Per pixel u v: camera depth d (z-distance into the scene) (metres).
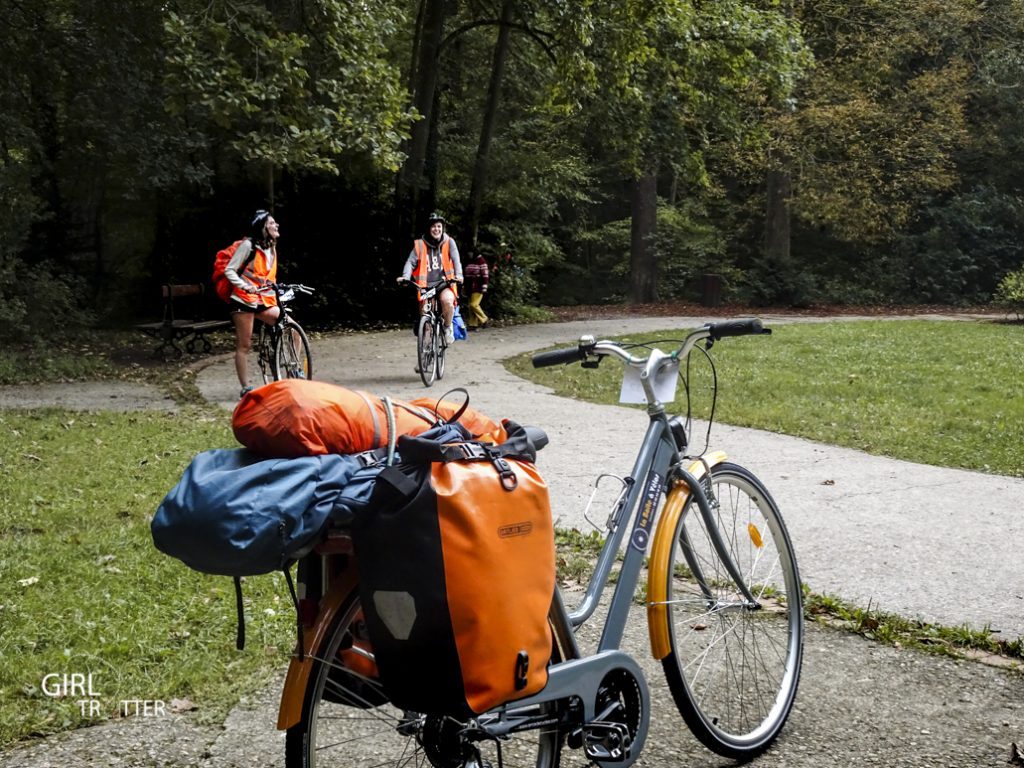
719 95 24.58
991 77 34.03
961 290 33.62
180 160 20.70
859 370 14.95
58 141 21.98
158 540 2.38
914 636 4.44
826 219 33.34
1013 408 11.33
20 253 21.91
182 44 15.08
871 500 6.92
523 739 3.39
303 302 22.28
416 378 13.87
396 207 23.14
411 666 2.42
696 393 12.26
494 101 24.53
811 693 3.89
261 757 3.37
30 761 3.31
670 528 3.29
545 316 25.98
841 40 32.47
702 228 36.72
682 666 3.31
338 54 15.98
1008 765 3.33
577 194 31.80
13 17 19.08
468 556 2.39
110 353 17.58
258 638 4.33
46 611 4.59
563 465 8.03
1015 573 5.32
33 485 7.24
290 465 2.39
